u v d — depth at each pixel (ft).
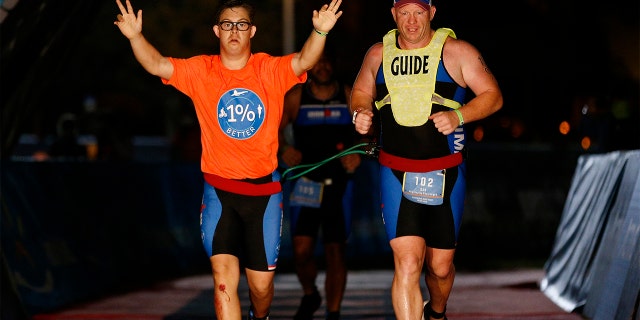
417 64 41.22
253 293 43.14
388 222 42.57
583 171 68.90
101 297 68.28
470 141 157.99
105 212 75.00
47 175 67.26
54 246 65.36
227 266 41.01
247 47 40.16
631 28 170.60
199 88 40.29
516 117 175.22
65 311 61.57
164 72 40.04
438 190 41.75
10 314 56.59
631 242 49.88
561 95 174.50
